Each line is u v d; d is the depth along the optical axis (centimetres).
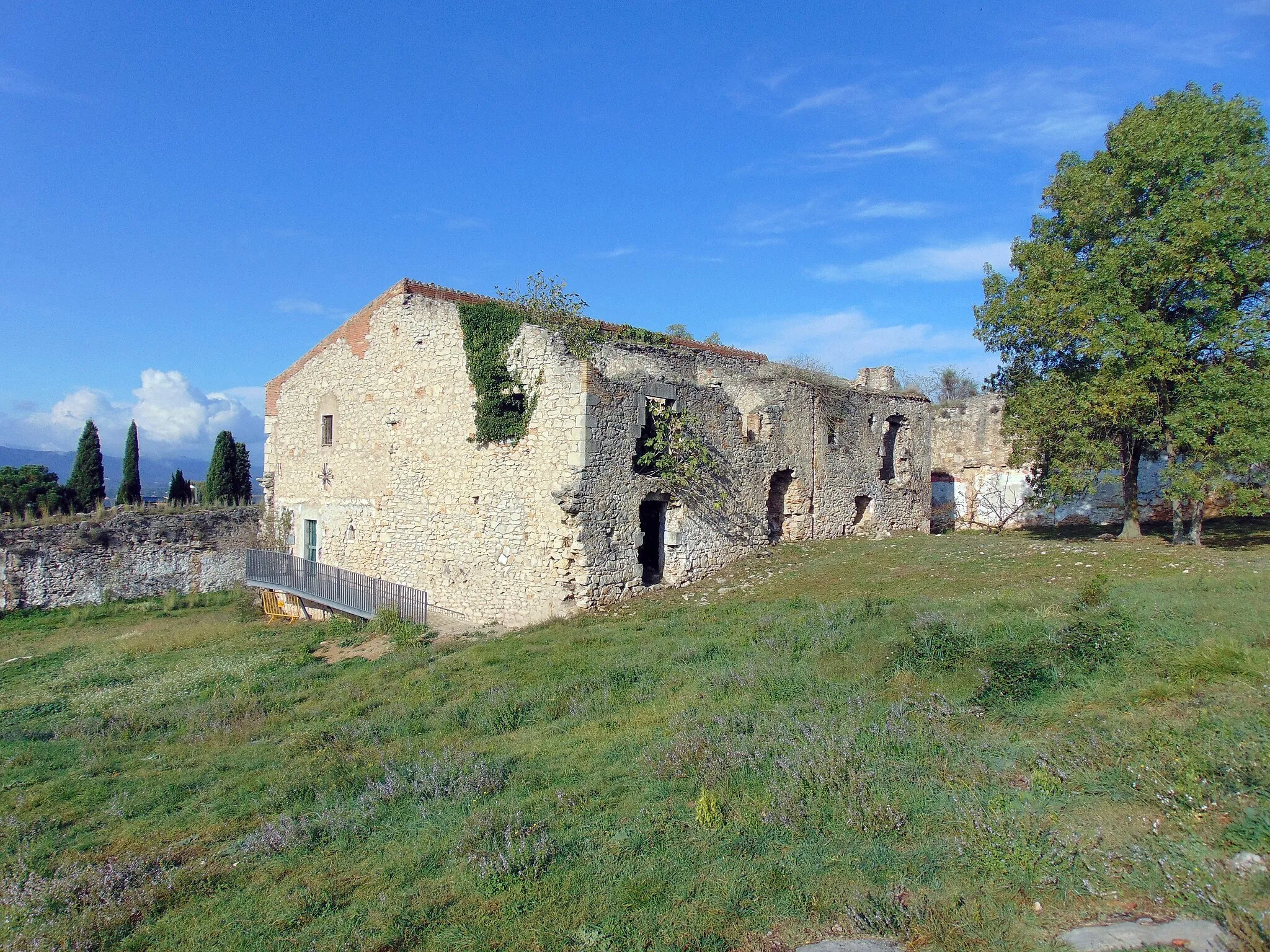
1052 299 1728
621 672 1177
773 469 2212
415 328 2112
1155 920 483
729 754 798
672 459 1862
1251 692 750
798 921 543
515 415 1856
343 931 594
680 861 630
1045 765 682
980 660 947
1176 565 1477
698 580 1920
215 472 4125
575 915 576
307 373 2506
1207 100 1669
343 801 855
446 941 565
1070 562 1620
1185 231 1516
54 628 2422
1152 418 1655
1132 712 770
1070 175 1809
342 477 2355
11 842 860
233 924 624
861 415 2595
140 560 2841
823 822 659
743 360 2589
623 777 809
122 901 688
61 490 3744
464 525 1958
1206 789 599
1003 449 3042
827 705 914
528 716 1077
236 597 2833
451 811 777
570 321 2022
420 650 1653
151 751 1200
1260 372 1505
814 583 1731
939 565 1784
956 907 525
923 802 665
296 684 1529
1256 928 441
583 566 1694
